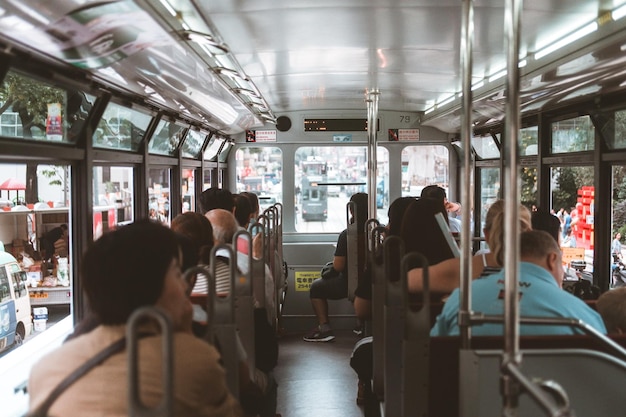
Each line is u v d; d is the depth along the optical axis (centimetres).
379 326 397
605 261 568
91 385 154
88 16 282
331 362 711
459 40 489
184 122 668
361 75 658
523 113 702
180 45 369
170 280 172
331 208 987
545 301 261
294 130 980
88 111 411
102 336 164
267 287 511
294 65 603
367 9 397
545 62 475
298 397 588
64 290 404
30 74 329
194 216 411
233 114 748
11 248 372
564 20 402
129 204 549
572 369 226
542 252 276
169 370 135
